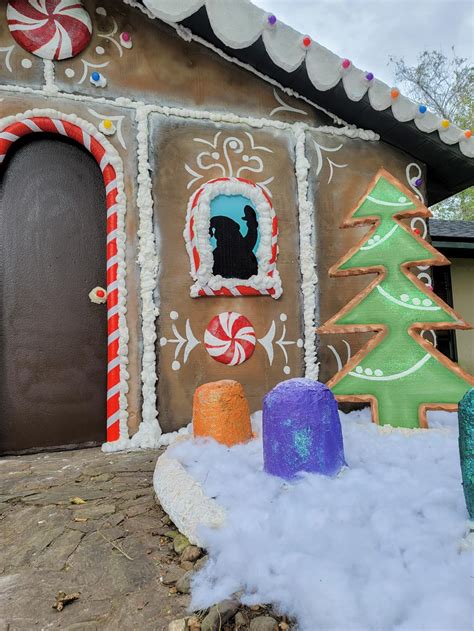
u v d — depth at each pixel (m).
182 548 1.68
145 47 4.10
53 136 3.86
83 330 3.82
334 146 4.50
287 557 1.34
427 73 18.91
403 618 1.09
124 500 2.27
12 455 3.55
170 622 1.28
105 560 1.67
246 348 3.94
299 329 4.15
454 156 4.69
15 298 3.71
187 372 3.76
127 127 3.92
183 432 3.59
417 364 2.91
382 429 2.80
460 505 1.56
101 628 1.28
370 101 4.18
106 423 3.78
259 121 4.28
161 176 3.93
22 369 3.66
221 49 4.26
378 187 3.26
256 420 3.35
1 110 3.67
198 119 4.12
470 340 7.55
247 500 1.73
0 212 3.74
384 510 1.55
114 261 3.68
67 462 3.15
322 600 1.15
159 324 3.73
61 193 3.89
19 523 2.06
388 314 3.03
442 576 1.18
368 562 1.28
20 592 1.50
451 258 7.61
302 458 1.94
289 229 4.25
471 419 1.41
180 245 3.89
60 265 3.83
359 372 3.01
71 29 3.89
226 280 3.87
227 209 3.97
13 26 3.79
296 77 4.21
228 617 1.25
